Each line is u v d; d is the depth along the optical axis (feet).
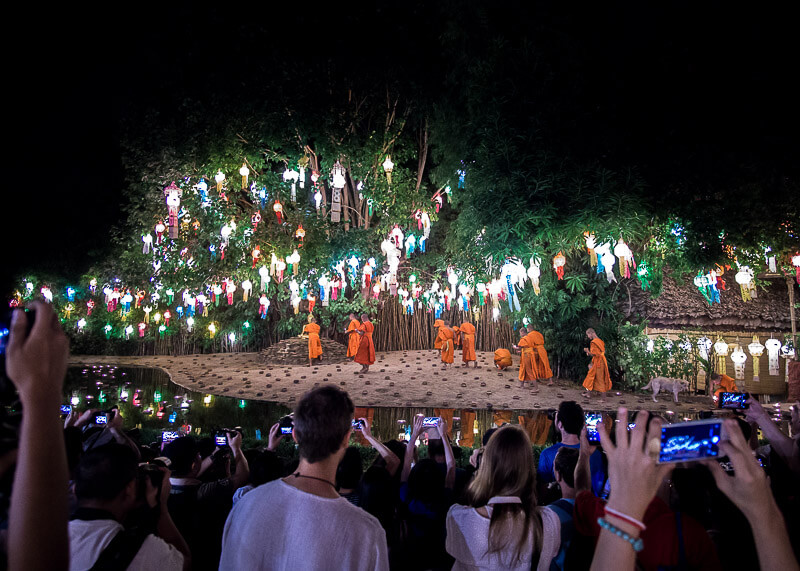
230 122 57.11
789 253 41.47
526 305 59.93
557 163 38.68
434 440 14.40
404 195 64.90
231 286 64.23
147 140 61.57
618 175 38.27
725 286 55.67
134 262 71.36
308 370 66.23
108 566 6.66
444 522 11.04
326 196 72.38
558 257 41.16
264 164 64.03
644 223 39.37
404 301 78.59
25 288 79.20
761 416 10.36
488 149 41.39
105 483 7.23
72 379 64.64
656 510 7.35
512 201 38.91
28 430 3.76
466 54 55.62
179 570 7.30
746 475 4.33
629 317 55.67
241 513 7.06
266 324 93.86
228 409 44.39
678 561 6.90
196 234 64.18
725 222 38.06
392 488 12.02
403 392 50.03
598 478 12.99
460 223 55.47
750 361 55.31
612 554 4.16
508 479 8.46
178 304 91.76
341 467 11.96
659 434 4.50
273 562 6.64
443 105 61.87
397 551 11.16
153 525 8.70
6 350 3.88
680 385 48.42
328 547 6.54
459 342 80.28
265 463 11.62
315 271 65.77
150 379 64.95
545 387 53.36
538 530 8.23
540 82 41.09
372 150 61.52
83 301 91.86
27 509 3.66
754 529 4.30
